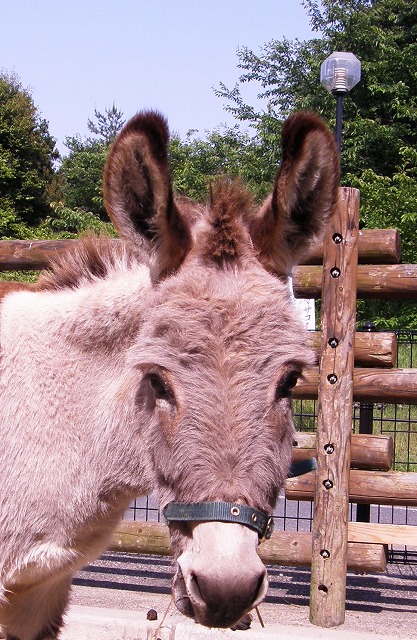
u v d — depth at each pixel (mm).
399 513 8055
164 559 6355
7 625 3348
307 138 2635
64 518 3078
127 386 2979
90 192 29281
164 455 2461
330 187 2734
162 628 4410
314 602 4648
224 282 2521
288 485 5094
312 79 21344
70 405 3105
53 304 3238
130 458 2979
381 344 5047
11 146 30094
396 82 20062
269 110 21844
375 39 20578
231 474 2301
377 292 5066
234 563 2197
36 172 29719
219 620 2209
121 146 2605
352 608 5070
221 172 3930
